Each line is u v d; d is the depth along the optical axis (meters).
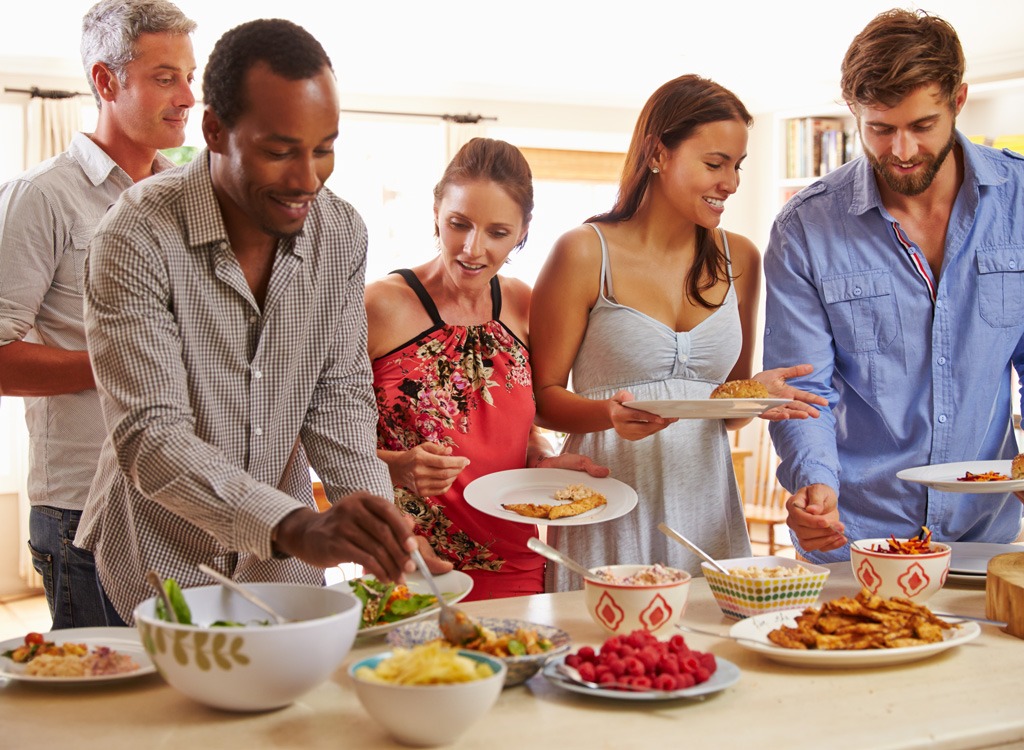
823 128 6.92
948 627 1.40
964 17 5.46
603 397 2.16
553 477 2.10
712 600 1.70
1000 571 1.54
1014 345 2.12
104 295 1.48
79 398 2.22
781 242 2.20
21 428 6.10
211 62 1.42
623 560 2.13
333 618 1.15
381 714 1.06
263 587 1.33
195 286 1.53
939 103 1.88
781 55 6.36
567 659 1.26
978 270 2.07
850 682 1.27
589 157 7.78
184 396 1.48
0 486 6.13
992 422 2.18
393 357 2.13
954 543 2.02
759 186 7.75
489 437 2.14
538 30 5.74
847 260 2.13
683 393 2.15
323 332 1.68
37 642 1.34
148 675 1.30
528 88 7.02
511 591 2.14
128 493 1.61
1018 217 2.07
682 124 2.01
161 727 1.14
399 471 1.99
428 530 2.12
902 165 1.93
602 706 1.19
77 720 1.16
